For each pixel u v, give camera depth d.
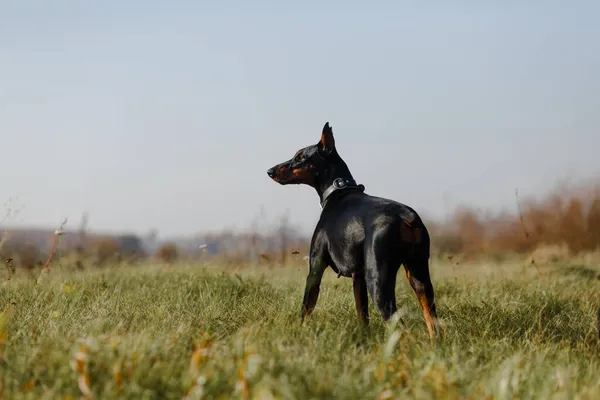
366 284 7.36
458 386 5.13
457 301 9.63
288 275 13.28
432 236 25.12
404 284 12.10
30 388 5.06
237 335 6.62
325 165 8.69
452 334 7.49
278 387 4.86
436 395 4.96
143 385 5.01
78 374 5.07
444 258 19.73
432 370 5.39
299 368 5.53
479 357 6.56
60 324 7.35
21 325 7.24
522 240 23.98
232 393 4.92
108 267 13.95
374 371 5.55
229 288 10.18
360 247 7.54
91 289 10.28
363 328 7.43
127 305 8.70
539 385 5.45
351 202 8.06
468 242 24.33
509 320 8.34
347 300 9.16
